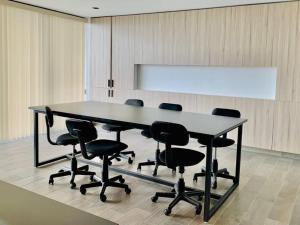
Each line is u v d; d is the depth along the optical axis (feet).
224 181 13.07
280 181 13.26
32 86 19.58
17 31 18.33
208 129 9.90
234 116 13.67
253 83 18.33
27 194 4.09
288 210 10.53
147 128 10.34
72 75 22.45
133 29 21.50
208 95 19.25
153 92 21.16
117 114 12.48
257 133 17.80
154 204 10.69
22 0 17.75
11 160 14.90
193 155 10.44
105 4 18.35
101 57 23.11
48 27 20.25
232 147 18.62
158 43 20.66
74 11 20.63
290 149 16.98
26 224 3.31
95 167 14.24
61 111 12.89
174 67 20.94
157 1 17.26
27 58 19.10
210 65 19.07
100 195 10.85
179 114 13.08
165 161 10.16
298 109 16.60
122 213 9.99
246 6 17.54
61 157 15.12
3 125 18.11
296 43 16.38
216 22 18.54
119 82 22.54
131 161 15.08
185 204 10.77
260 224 9.55
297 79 16.52
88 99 23.93
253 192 11.99
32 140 18.88
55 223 3.34
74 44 22.39
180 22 19.71
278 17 16.72
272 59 17.12
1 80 17.75
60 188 11.74
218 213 10.19
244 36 17.79
